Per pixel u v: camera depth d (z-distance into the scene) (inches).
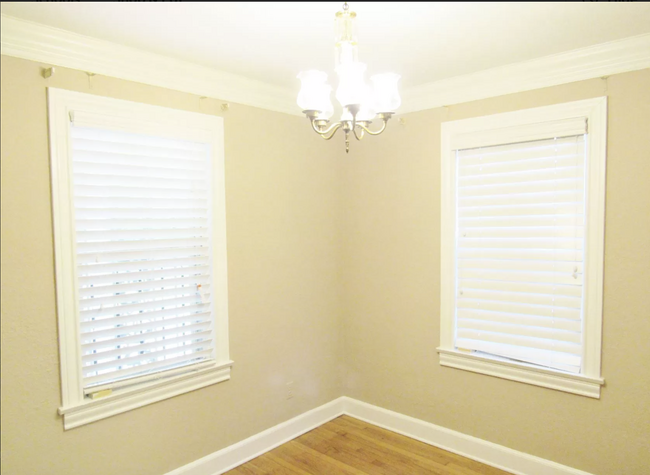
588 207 92.9
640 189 86.9
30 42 74.8
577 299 95.8
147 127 91.0
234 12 69.2
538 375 99.7
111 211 87.3
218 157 103.8
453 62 95.6
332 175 134.0
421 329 119.7
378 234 128.2
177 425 97.9
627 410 89.7
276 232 118.2
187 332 101.0
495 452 106.8
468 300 112.3
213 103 103.0
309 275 127.8
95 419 84.9
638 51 84.8
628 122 87.7
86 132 84.0
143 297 92.6
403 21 73.5
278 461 110.7
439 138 113.8
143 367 92.4
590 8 69.6
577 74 92.6
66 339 80.9
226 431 107.7
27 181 76.2
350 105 60.7
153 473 94.0
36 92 76.6
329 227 133.6
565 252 97.1
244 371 111.4
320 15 70.4
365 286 132.3
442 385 116.3
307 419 127.7
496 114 104.3
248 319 112.0
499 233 106.3
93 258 85.1
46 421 79.3
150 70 90.4
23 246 76.0
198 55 89.4
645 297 87.0
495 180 106.4
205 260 103.2
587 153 93.2
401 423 125.0
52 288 79.4
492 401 107.5
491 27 76.7
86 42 79.6
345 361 139.2
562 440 97.6
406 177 121.0
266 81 108.7
